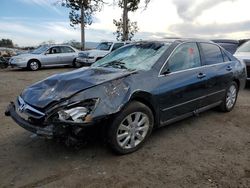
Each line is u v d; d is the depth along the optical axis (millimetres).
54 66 16406
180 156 3957
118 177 3391
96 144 4254
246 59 8812
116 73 4121
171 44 4742
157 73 4254
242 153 4082
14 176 3408
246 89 9031
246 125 5324
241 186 3221
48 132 3393
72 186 3203
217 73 5348
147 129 4133
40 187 3184
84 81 3850
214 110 6184
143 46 4984
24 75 13227
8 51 20828
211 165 3705
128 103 3820
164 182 3291
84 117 3393
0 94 8180
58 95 3627
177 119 4656
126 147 3924
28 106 3725
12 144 4305
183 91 4527
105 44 16297
